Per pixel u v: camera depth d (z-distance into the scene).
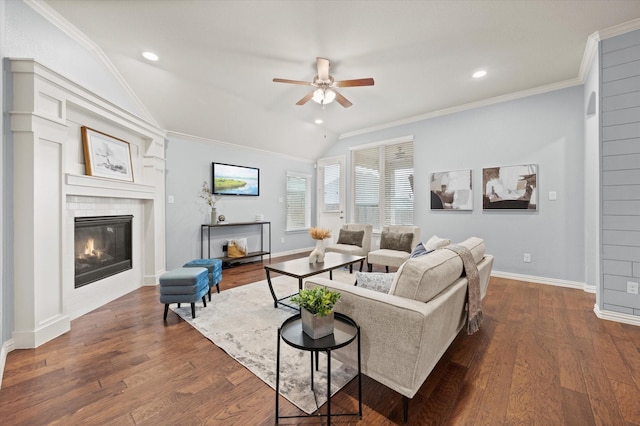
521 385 1.61
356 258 3.43
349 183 5.93
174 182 4.25
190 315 2.66
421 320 1.24
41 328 2.09
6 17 1.93
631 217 2.42
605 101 2.52
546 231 3.71
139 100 3.48
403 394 1.32
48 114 2.15
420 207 4.84
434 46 2.74
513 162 3.92
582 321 2.51
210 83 3.53
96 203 2.88
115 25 2.41
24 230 2.01
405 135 5.04
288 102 4.20
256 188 5.46
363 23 2.39
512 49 2.80
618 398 1.49
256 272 4.44
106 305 2.95
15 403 1.46
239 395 1.54
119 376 1.71
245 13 2.26
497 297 3.19
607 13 2.28
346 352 1.57
